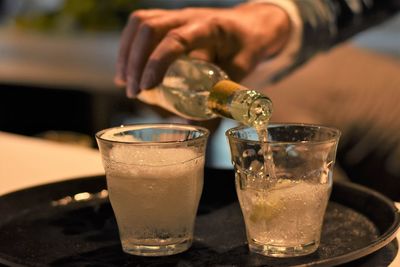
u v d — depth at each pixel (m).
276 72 0.93
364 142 1.24
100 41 1.91
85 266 0.56
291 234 0.56
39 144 1.03
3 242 0.62
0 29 2.21
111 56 1.77
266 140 0.58
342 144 1.26
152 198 0.56
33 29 2.06
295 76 1.40
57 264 0.57
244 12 0.84
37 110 1.70
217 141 1.51
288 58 0.91
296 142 0.55
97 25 1.91
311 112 1.34
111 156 0.57
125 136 0.61
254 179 0.56
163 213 0.57
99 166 0.90
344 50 1.41
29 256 0.59
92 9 1.88
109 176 0.58
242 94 0.58
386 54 1.41
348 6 0.95
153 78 0.71
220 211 0.69
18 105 1.71
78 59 1.77
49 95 1.68
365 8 0.97
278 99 1.39
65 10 1.93
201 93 0.67
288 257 0.56
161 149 0.56
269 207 0.56
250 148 0.55
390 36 1.56
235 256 0.57
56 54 1.84
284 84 1.40
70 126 1.69
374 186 1.22
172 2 1.94
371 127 1.25
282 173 0.55
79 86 1.65
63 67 1.72
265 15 0.86
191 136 0.60
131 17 0.76
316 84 1.37
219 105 0.61
